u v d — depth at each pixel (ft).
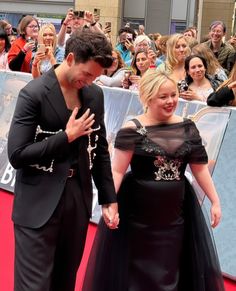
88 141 8.13
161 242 9.45
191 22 50.70
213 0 59.41
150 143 9.32
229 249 11.98
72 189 8.04
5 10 47.29
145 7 50.62
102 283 9.77
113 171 9.48
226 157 12.50
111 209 8.68
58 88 7.75
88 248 13.47
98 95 8.29
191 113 13.39
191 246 9.61
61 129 7.80
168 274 9.46
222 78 15.74
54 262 8.39
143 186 9.35
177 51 15.69
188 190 9.75
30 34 21.24
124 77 17.30
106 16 45.73
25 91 7.73
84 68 7.43
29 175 7.91
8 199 17.35
